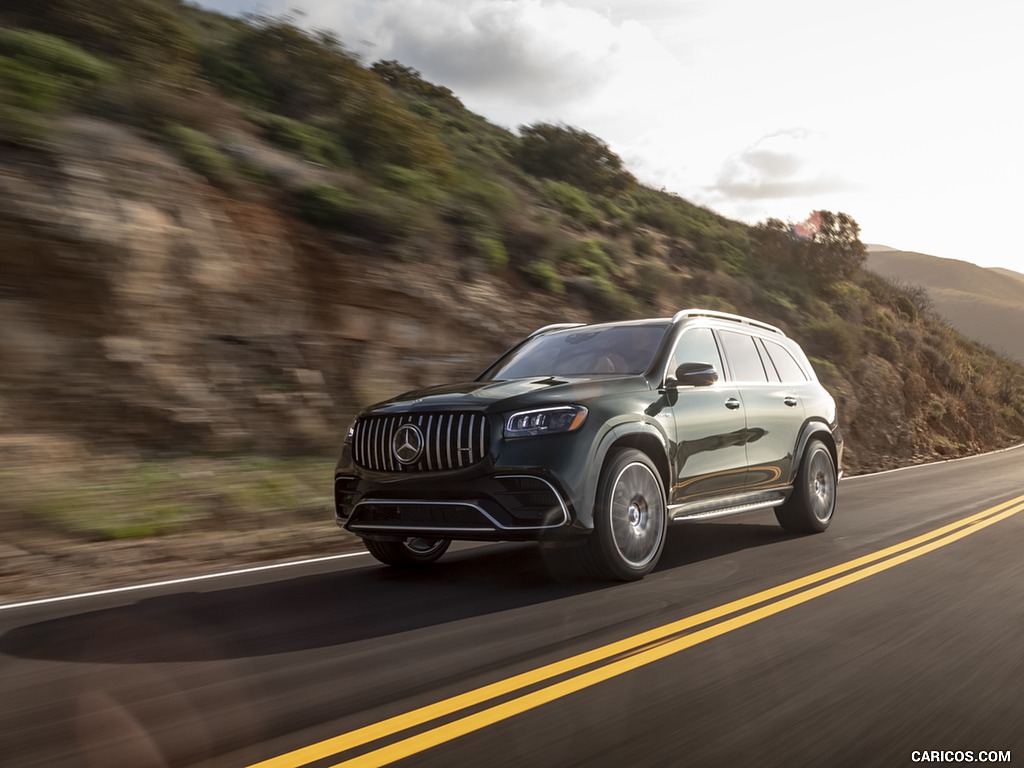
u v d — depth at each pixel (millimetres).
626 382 6250
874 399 27109
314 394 11125
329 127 16141
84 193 10008
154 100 12242
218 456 9773
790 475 7867
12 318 8992
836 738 3035
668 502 6328
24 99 10352
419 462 5652
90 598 5684
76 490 8172
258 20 16969
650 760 2834
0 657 4207
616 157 30328
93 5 13047
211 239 11102
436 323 13305
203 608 5262
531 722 3178
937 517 9375
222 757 2885
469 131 28594
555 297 16469
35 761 2873
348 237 13188
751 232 36312
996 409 39750
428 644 4293
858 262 34312
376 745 2963
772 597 5281
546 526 5430
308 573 6516
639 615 4836
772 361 8109
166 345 10117
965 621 4699
